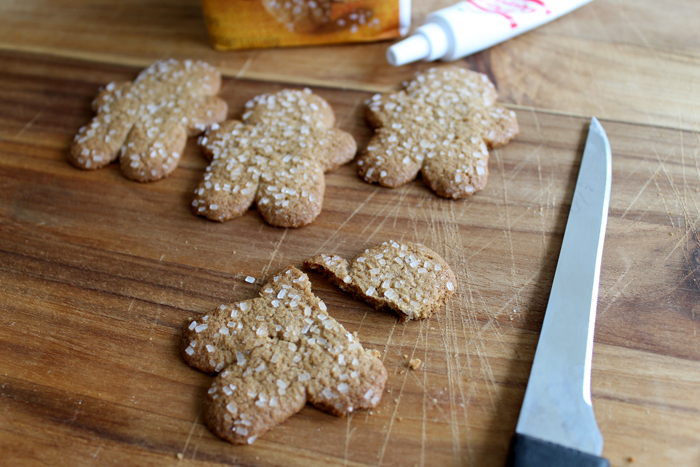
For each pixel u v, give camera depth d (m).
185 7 0.28
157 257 0.21
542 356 0.18
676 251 0.21
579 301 0.19
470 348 0.19
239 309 0.20
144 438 0.18
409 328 0.20
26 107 0.25
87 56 0.26
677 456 0.18
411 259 0.20
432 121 0.23
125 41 0.27
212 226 0.22
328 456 0.18
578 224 0.21
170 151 0.23
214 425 0.18
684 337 0.19
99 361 0.19
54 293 0.21
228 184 0.22
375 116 0.24
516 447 0.17
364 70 0.26
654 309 0.20
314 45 0.26
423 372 0.19
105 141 0.23
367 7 0.25
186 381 0.19
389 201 0.22
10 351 0.20
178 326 0.20
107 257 0.21
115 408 0.19
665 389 0.19
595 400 0.18
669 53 0.25
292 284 0.20
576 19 0.27
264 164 0.22
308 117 0.23
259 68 0.26
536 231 0.21
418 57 0.25
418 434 0.18
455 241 0.21
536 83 0.25
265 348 0.19
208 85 0.25
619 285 0.20
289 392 0.18
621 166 0.22
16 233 0.22
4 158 0.24
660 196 0.22
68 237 0.22
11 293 0.21
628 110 0.24
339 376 0.19
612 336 0.19
